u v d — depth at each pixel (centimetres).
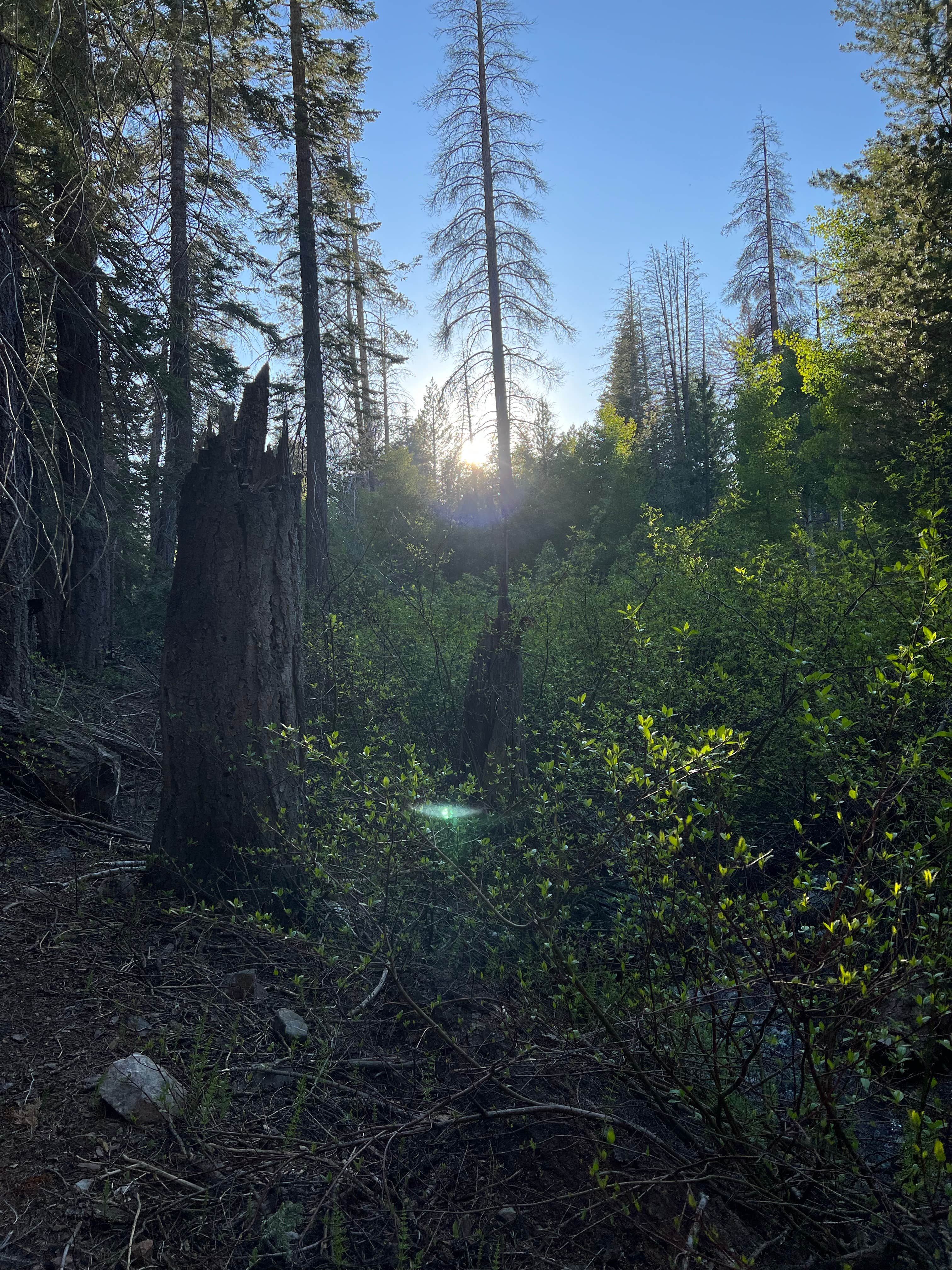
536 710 640
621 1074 260
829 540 826
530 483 2369
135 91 425
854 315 1569
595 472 2495
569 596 890
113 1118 250
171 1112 253
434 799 386
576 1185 244
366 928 373
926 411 1329
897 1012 274
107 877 417
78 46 409
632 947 325
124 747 657
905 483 955
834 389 1983
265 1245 212
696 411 3222
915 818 312
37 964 331
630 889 388
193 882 399
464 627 798
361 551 1258
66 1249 204
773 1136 232
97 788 529
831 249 2050
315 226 1538
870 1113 282
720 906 245
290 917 381
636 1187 240
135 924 367
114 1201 220
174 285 1170
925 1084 232
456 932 382
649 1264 218
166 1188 227
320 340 1544
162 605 1334
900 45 1530
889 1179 241
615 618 768
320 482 1461
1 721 536
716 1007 256
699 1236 224
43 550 884
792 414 2502
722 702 523
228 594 413
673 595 783
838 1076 251
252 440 443
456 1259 216
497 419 1285
